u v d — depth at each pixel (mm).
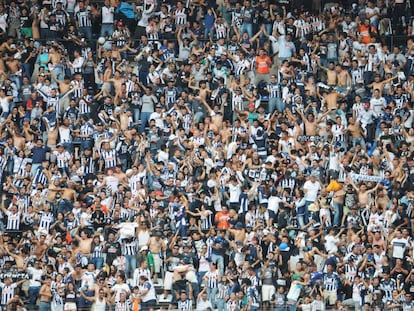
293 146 73562
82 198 69688
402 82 77688
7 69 77562
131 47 79625
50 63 77500
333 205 70062
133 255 66375
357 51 79312
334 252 67000
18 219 69000
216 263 66188
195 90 76375
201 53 78438
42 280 65125
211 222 69000
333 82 77875
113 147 73000
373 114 75812
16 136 73500
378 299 64875
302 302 64750
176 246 66125
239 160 71875
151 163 71812
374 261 66875
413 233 69250
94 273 65062
